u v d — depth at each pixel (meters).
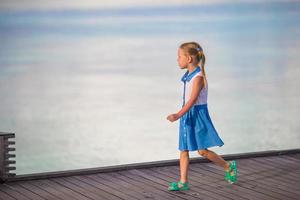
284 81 23.88
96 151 15.06
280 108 19.75
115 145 15.53
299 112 19.20
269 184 9.28
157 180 9.55
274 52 29.28
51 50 30.75
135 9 42.56
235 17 38.00
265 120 18.19
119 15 40.41
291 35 32.78
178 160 10.62
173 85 23.50
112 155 14.66
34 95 22.16
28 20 37.12
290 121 18.08
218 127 17.38
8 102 21.00
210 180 9.53
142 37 34.16
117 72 26.27
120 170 10.12
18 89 23.05
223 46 30.91
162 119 18.27
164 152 14.83
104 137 16.39
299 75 24.89
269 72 25.45
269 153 11.26
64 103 20.84
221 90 22.38
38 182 9.41
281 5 40.47
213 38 33.06
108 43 32.75
